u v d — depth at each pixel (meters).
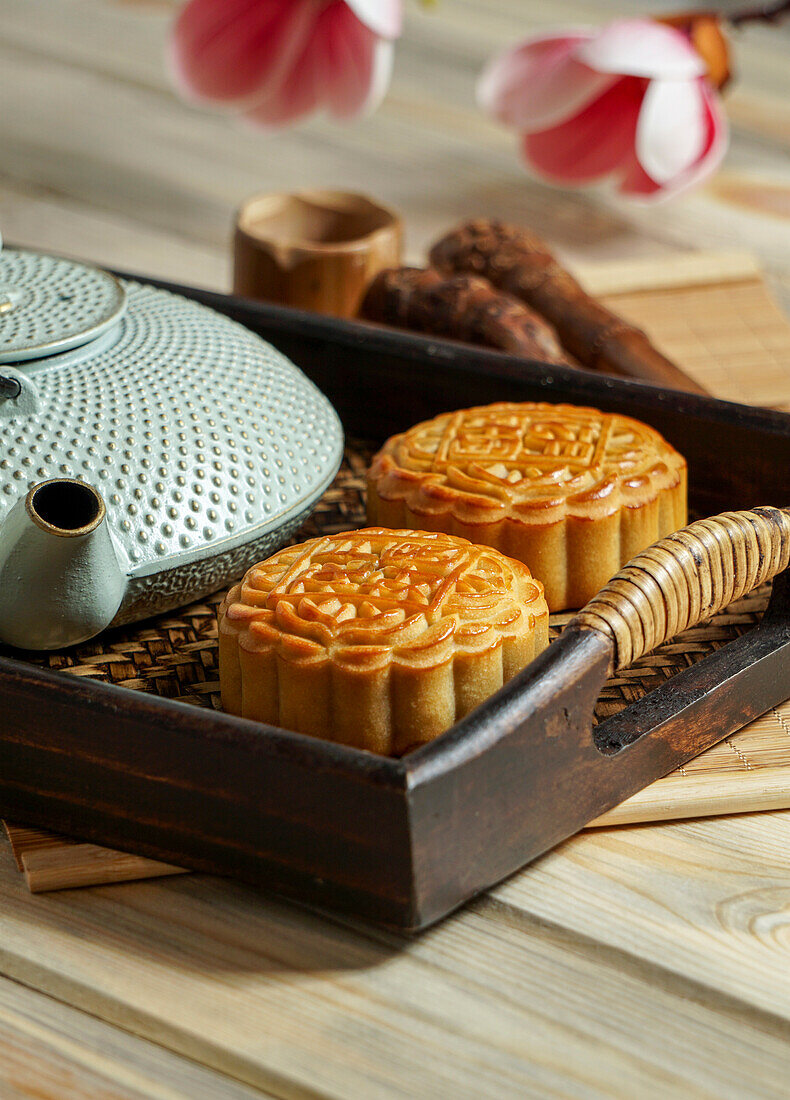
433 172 1.08
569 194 1.05
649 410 0.72
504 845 0.61
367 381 0.76
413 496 0.69
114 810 0.62
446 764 0.60
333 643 0.63
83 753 0.62
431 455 0.69
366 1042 0.60
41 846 0.63
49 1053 0.60
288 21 0.90
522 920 0.62
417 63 1.29
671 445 0.72
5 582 0.63
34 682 0.62
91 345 0.67
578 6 1.43
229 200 1.01
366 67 0.91
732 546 0.65
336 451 0.69
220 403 0.67
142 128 1.14
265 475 0.67
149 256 0.94
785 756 0.65
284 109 0.93
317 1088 0.59
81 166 1.05
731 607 0.69
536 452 0.69
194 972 0.61
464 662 0.63
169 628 0.68
